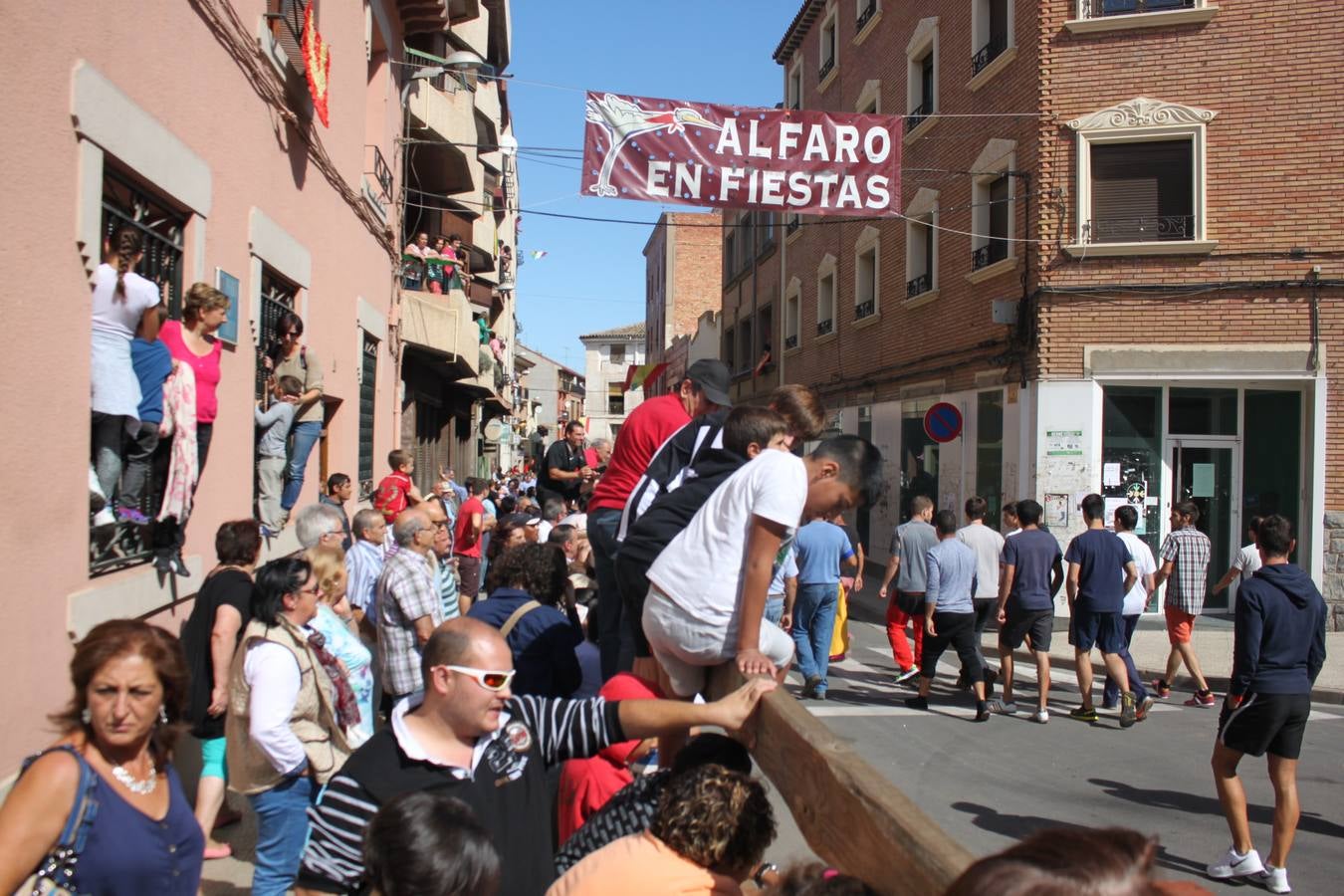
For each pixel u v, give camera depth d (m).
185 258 6.57
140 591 5.66
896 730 8.88
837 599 10.34
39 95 4.47
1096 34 14.56
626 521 3.73
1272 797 7.00
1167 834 6.22
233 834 5.90
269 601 4.45
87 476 4.99
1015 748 8.28
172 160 6.06
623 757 3.74
